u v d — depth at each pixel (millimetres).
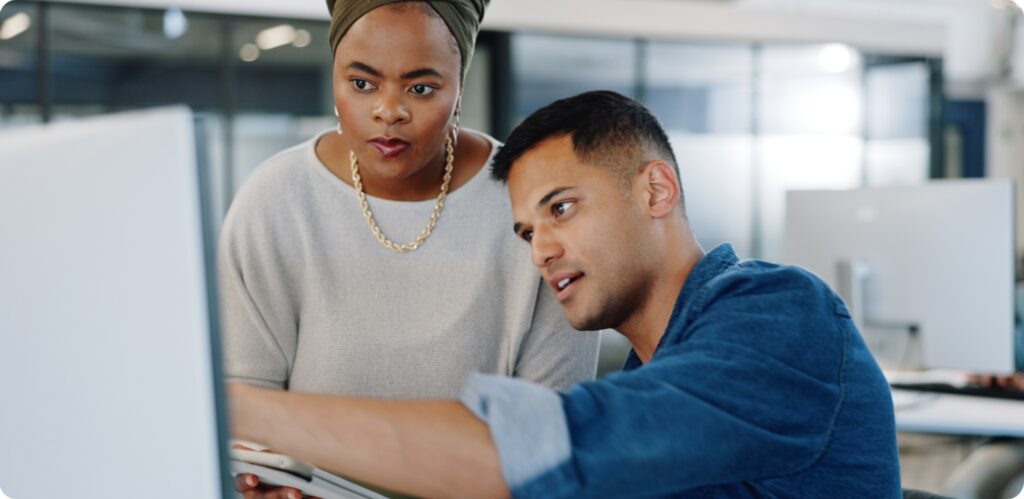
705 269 1028
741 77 7875
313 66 6559
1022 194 10445
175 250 566
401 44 1138
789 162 8062
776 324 915
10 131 618
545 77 7277
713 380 859
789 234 2842
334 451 790
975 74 10766
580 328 1054
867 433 969
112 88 6133
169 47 6219
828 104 8156
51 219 573
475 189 1345
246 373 1306
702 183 7820
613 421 812
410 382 1327
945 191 2572
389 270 1322
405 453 792
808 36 7988
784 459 876
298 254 1319
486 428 803
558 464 788
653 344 1069
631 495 812
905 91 8438
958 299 2555
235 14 6262
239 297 1307
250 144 6441
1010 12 10688
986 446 2494
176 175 565
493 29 7039
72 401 577
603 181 1013
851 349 980
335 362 1313
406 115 1162
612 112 1026
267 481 1089
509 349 1361
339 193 1322
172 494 576
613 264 1021
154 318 568
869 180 8289
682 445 816
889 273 2652
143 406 573
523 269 1349
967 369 2572
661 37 7527
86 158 571
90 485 580
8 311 579
